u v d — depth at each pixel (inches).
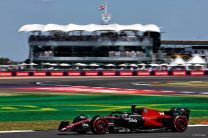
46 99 3609.7
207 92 4552.2
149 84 5994.1
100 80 7130.9
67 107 2984.7
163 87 5329.7
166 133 1857.8
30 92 4394.7
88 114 2603.3
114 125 1836.9
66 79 7554.1
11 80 7096.5
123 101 3503.9
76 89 4889.3
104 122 1813.5
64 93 4288.9
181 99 3708.2
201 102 3462.1
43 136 1760.6
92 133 1845.5
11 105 3097.9
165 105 3221.0
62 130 1777.8
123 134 1815.9
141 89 4936.0
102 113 2669.8
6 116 2480.3
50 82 6427.2
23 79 7514.8
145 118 1873.8
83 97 3833.7
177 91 4655.5
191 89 4995.1
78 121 1838.1
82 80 7130.9
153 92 4488.2
